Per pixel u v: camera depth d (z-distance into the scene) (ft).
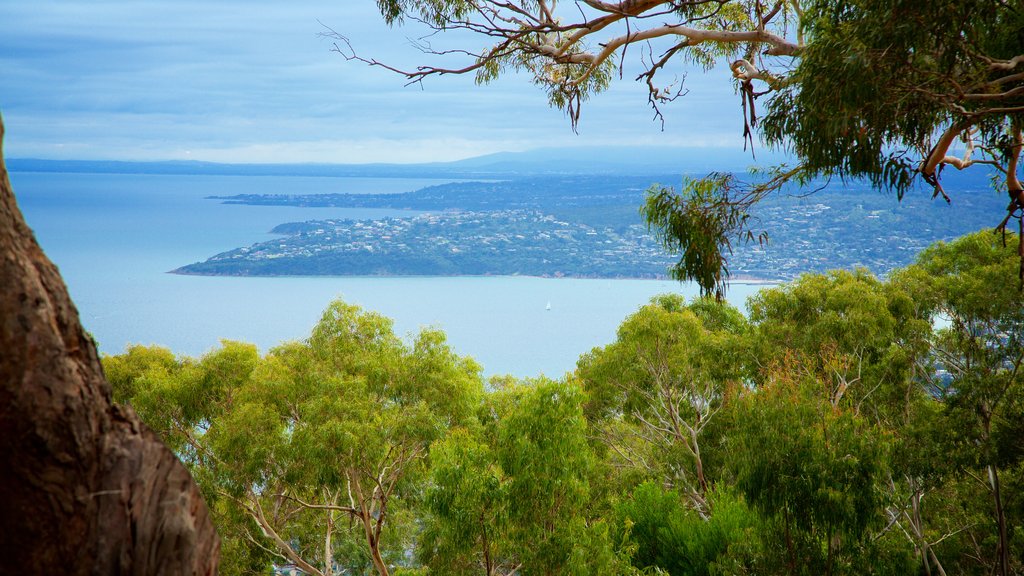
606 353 75.36
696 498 67.87
